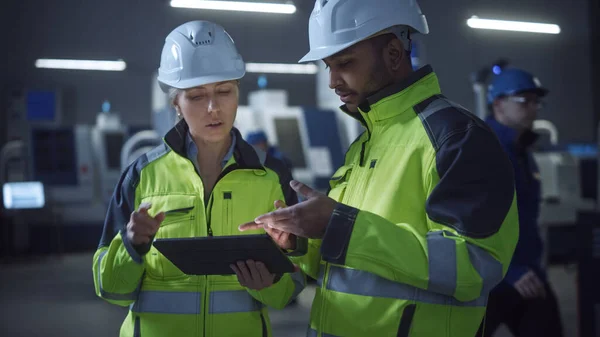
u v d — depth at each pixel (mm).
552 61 14617
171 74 1961
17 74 12891
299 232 1469
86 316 6445
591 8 14445
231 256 1608
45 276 8992
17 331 5828
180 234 1959
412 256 1398
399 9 1583
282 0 9211
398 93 1580
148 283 1962
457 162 1427
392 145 1571
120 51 13375
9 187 10781
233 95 1964
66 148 11242
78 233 11195
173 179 2008
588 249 3375
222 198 1981
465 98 14281
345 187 1715
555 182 9117
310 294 7340
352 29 1558
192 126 1953
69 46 13094
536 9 14414
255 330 1960
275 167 2096
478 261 1398
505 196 1435
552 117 14547
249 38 14062
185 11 13680
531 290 2617
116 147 11648
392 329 1458
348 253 1418
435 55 14078
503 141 2682
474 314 1510
